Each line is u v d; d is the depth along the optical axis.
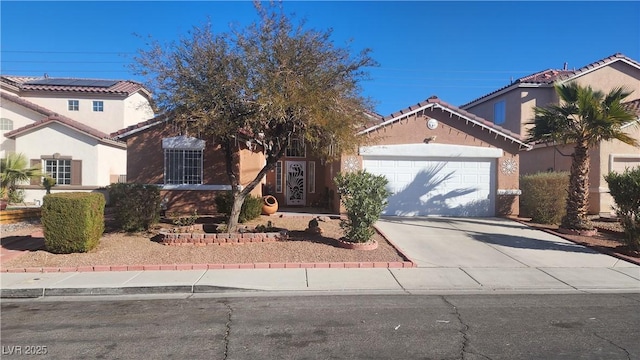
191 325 6.08
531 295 7.80
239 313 6.65
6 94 23.80
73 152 22.72
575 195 13.38
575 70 24.77
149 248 10.92
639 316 6.53
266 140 11.71
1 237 12.60
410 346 5.28
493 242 12.16
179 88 10.60
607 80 23.00
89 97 27.17
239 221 14.09
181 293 8.01
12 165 18.09
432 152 15.99
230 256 10.26
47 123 22.58
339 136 11.05
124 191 12.59
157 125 16.03
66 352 5.11
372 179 11.08
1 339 5.55
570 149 18.53
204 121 10.00
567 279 8.95
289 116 10.52
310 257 10.23
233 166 16.20
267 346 5.28
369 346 5.28
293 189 19.50
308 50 10.49
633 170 11.53
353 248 10.91
